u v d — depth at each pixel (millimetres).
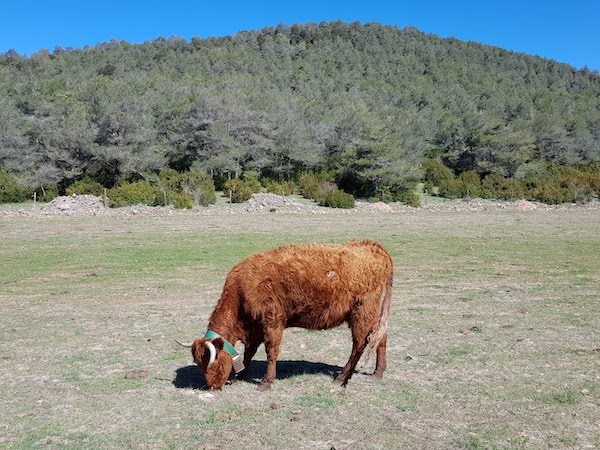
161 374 8102
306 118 76375
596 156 83625
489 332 10352
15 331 10719
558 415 6473
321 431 6059
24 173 53156
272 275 7113
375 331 7383
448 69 163875
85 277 17016
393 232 29203
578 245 24188
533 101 133000
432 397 7066
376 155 55938
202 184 48375
